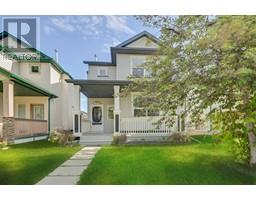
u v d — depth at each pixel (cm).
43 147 1033
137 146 1006
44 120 1596
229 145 679
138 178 516
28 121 1312
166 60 568
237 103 565
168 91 564
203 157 703
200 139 1109
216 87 510
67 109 1944
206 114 630
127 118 1223
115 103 1222
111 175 539
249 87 491
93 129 1655
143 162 653
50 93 1595
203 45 488
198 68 518
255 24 446
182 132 1116
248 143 591
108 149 921
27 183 497
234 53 459
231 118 570
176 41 562
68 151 909
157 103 607
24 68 1694
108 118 1678
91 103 1683
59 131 1305
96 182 496
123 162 658
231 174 539
